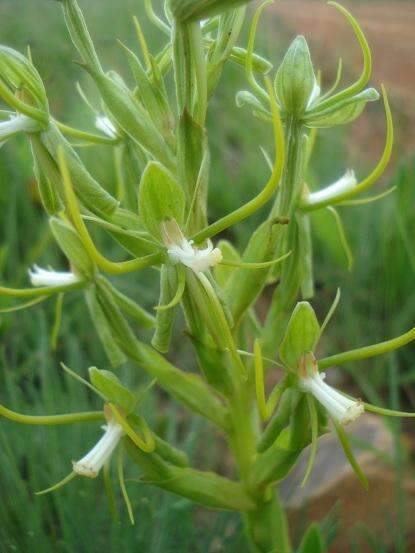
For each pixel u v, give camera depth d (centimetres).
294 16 62
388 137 9
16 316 18
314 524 10
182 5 8
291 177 10
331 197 10
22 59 9
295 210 10
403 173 19
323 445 15
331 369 19
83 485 14
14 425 15
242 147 28
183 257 9
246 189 24
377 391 18
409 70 47
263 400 9
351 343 19
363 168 26
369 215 21
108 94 9
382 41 55
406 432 17
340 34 56
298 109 10
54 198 10
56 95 30
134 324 19
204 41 10
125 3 42
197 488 10
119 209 10
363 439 16
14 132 9
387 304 19
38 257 20
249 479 10
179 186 9
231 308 10
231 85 31
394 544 14
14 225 20
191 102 9
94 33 38
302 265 11
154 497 14
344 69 44
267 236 10
